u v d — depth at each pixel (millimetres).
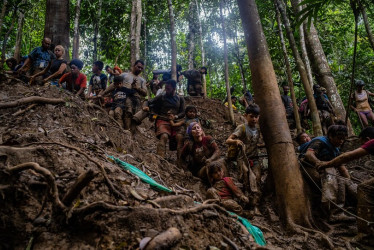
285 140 3615
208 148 4516
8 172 2080
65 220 1974
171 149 5148
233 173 5176
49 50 5430
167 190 2996
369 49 10711
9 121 3104
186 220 2318
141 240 1908
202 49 11344
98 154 3129
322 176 3607
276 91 3846
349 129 6934
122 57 12641
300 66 4898
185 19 14836
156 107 5191
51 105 3668
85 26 12195
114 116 5211
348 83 9617
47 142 2719
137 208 2107
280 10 5043
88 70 13422
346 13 10664
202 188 4148
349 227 3375
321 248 2939
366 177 4793
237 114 9117
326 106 6871
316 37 7973
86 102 4496
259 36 4000
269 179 3877
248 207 3748
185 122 5000
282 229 3318
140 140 6352
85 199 2254
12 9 7664
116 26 12117
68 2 7016
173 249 1930
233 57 12273
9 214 1973
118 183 2658
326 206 3488
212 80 14789
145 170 3539
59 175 2400
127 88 5504
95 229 1951
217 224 2523
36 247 1854
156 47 13984
